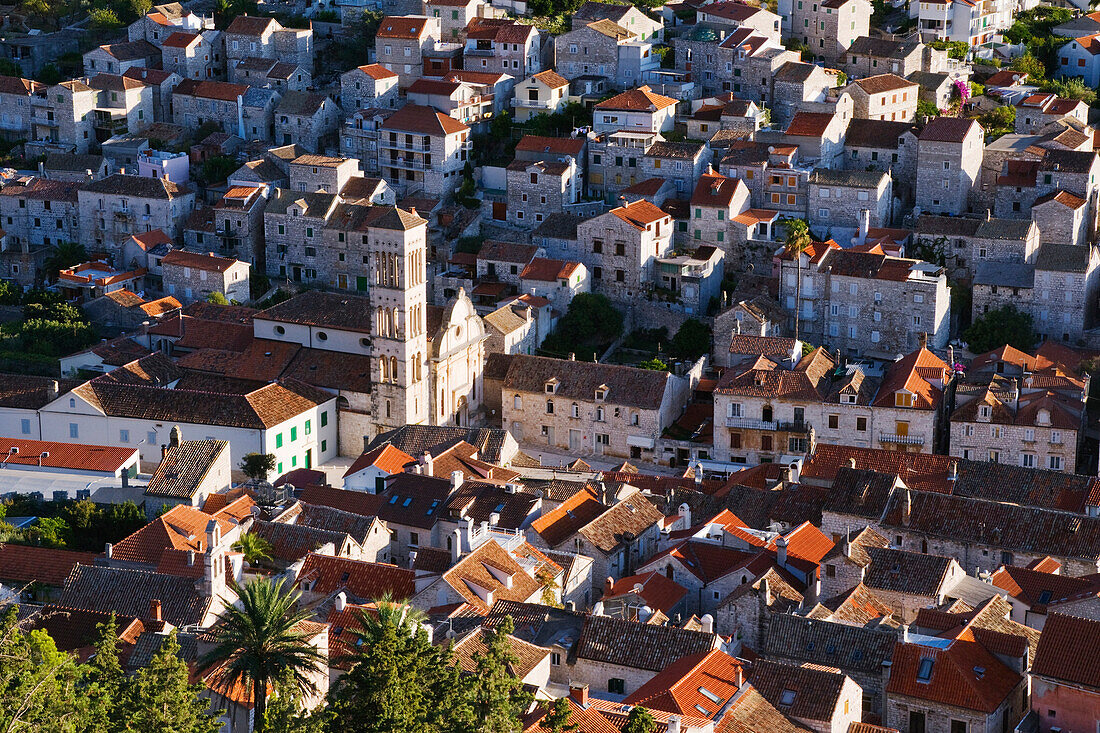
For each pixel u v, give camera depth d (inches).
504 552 6889.8
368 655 4687.5
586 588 7303.2
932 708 5634.8
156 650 5408.5
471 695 4692.4
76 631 5866.1
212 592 6166.3
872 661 5984.3
